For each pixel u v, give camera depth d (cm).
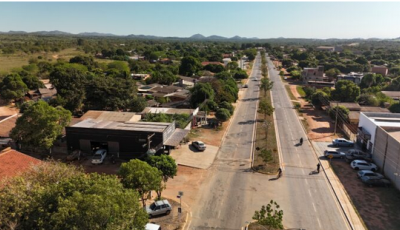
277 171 3706
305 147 4628
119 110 6588
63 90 6656
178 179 3459
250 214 2766
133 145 3988
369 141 4212
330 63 15300
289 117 6469
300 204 2953
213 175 3591
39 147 3953
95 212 1612
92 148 4162
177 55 19400
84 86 6588
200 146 4341
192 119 5503
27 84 8638
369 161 4019
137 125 4234
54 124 3962
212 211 2805
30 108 3922
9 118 5278
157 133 3897
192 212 2783
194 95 6694
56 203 1803
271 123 5938
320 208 2886
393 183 3391
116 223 1675
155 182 2556
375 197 3094
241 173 3653
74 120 4997
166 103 7050
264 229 2500
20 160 3012
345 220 2694
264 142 4794
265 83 8738
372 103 7306
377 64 16575
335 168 3844
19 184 2072
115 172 3616
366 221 2667
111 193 1798
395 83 9356
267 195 3123
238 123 5916
